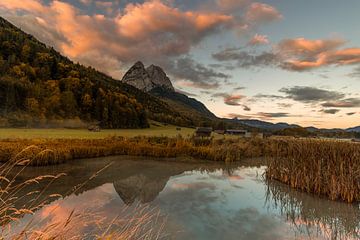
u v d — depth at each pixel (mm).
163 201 14602
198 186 18797
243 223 11383
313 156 17672
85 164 27516
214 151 34969
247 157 37844
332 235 10219
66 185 17703
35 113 76375
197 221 11430
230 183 19875
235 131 97125
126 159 32438
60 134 49625
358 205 14055
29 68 96625
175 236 9523
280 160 21688
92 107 90625
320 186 15984
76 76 107625
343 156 16906
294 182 18047
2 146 24719
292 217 12219
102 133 61312
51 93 87625
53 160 25734
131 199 14789
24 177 19344
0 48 108188
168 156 34969
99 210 11914
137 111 98125
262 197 15656
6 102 74188
